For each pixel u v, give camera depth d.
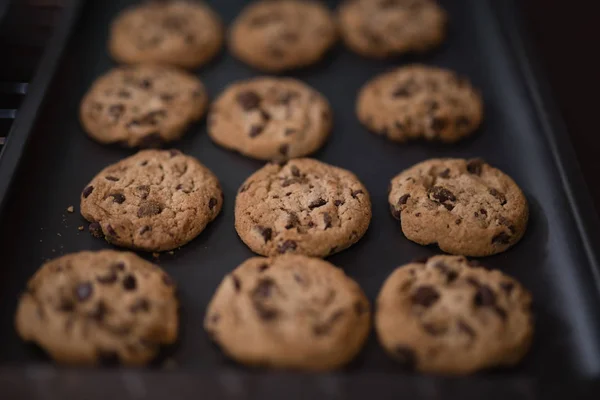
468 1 0.54
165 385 0.33
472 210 0.40
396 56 0.51
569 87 0.52
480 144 0.45
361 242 0.41
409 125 0.45
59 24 0.48
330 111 0.47
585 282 0.38
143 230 0.40
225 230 0.41
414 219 0.41
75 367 0.34
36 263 0.39
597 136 0.49
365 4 0.53
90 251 0.39
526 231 0.41
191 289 0.39
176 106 0.46
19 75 0.48
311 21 0.52
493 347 0.35
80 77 0.49
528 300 0.37
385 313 0.36
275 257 0.39
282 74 0.50
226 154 0.45
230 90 0.47
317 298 0.36
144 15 0.52
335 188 0.42
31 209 0.41
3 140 0.44
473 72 0.50
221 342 0.35
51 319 0.35
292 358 0.34
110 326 0.35
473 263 0.38
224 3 0.55
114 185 0.41
